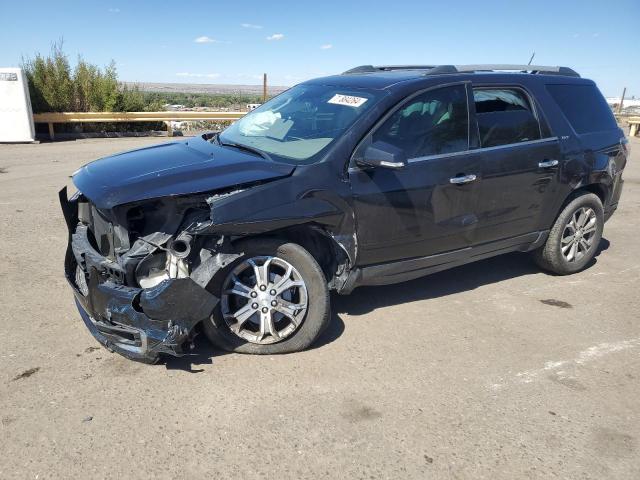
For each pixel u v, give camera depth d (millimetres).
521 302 4660
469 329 4117
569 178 4926
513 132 4562
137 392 3172
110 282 3246
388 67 5320
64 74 17016
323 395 3195
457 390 3295
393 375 3438
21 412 2963
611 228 7273
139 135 17672
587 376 3508
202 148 4113
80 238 3639
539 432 2932
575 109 5105
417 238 4078
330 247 3830
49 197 8211
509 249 4844
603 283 5168
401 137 3947
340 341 3861
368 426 2928
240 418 2965
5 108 14688
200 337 3826
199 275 3252
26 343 3703
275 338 3557
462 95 4305
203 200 3289
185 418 2951
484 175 4301
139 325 3131
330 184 3598
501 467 2658
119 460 2625
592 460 2730
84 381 3271
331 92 4367
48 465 2582
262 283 3480
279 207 3395
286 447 2748
